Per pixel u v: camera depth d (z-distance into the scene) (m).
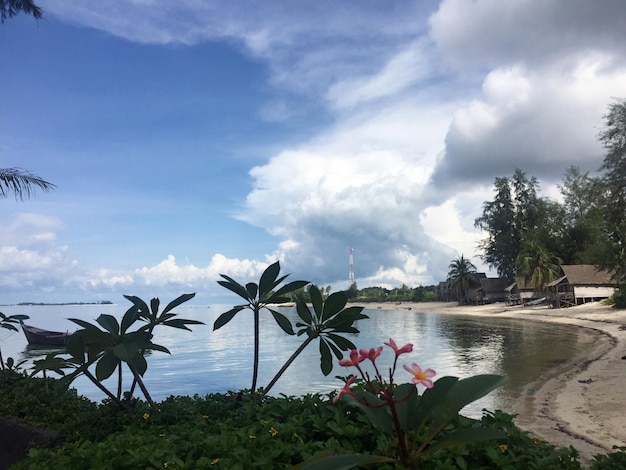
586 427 9.45
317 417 3.57
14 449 4.89
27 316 8.92
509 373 17.67
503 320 52.19
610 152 36.72
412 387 2.53
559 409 11.21
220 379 18.81
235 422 4.03
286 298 5.16
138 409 4.71
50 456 3.26
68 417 5.14
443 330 40.81
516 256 70.12
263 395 4.90
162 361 25.02
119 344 4.34
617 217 38.44
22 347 36.69
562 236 66.69
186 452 3.18
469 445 3.11
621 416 10.14
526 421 10.23
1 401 6.00
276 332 48.56
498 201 72.44
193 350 30.83
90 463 2.97
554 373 17.06
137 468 2.93
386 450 2.82
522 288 69.31
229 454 3.00
